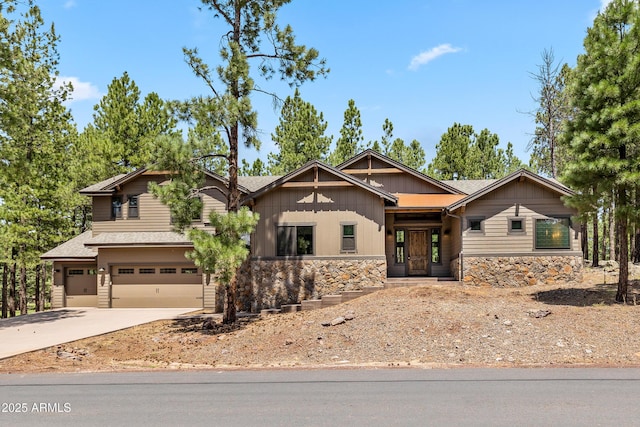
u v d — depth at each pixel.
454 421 6.54
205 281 24.14
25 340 14.98
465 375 9.53
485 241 21.00
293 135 36.44
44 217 29.03
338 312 15.96
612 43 15.27
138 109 36.31
